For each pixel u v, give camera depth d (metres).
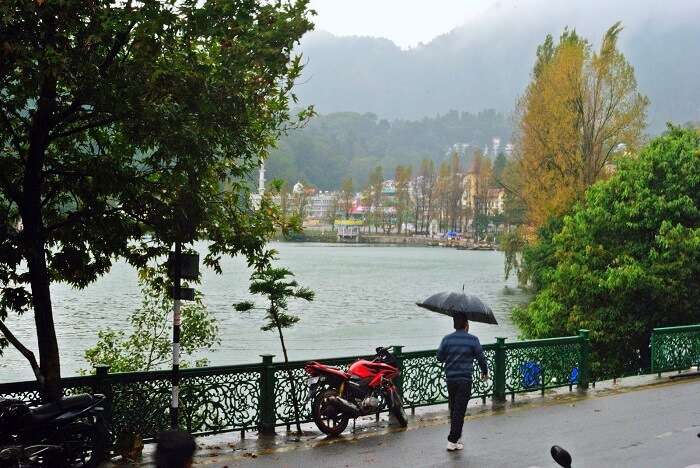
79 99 9.22
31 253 9.38
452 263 140.25
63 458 8.55
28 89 8.70
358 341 39.75
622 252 25.92
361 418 12.69
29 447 8.21
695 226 25.53
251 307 12.51
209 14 9.45
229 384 10.95
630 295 24.97
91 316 46.50
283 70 10.20
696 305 24.83
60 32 8.80
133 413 10.04
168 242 10.05
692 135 27.70
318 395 11.28
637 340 25.52
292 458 10.14
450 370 10.82
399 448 10.77
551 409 13.80
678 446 11.09
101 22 9.01
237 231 11.11
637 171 26.47
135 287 70.38
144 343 16.69
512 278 97.12
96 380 9.75
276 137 11.64
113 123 10.34
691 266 24.30
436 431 11.88
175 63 9.71
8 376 26.78
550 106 43.81
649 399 14.94
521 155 46.94
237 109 9.74
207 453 10.32
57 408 8.61
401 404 12.17
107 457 9.66
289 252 185.25
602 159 44.09
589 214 26.86
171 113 9.13
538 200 45.09
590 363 25.48
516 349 14.77
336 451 10.55
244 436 11.23
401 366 12.84
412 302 63.38
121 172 9.85
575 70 43.41
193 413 10.59
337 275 99.50
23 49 8.27
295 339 39.84
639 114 43.16
